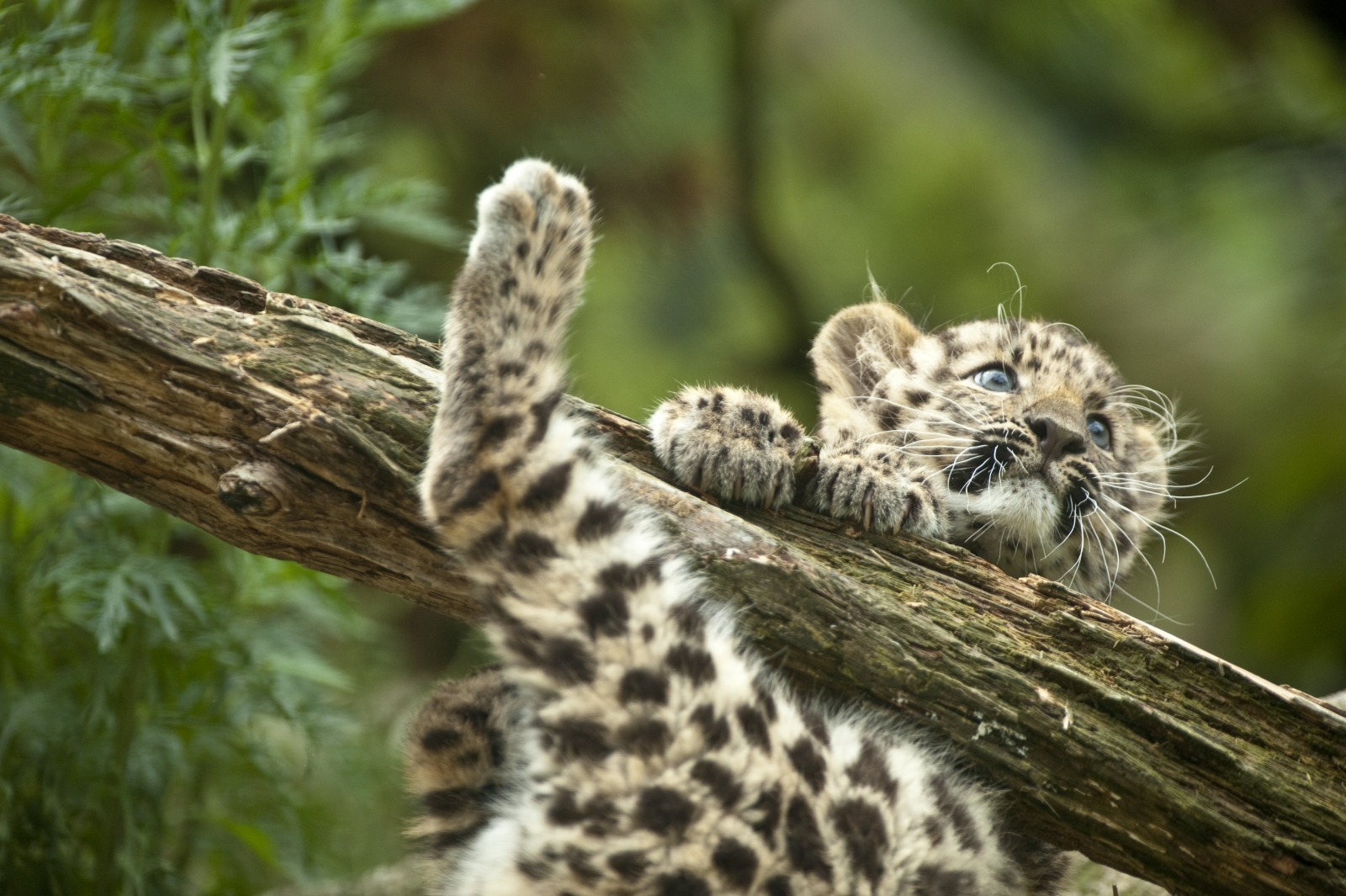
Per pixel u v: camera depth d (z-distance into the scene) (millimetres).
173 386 6750
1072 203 22422
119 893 10008
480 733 7855
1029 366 10484
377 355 7172
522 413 6746
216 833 11523
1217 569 20156
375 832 12086
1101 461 10234
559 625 6570
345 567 7109
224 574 11195
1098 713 6898
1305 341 20484
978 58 23188
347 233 14250
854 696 6996
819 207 22734
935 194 22484
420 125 17844
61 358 6625
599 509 6742
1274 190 20219
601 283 20562
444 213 18000
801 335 21406
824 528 7500
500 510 6645
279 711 10406
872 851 6508
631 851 6324
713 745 6438
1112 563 10422
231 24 10281
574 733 6473
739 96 20281
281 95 11039
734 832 6344
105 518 10141
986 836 6867
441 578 7035
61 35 9672
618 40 18266
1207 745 6758
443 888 7730
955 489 9734
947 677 6934
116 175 11859
